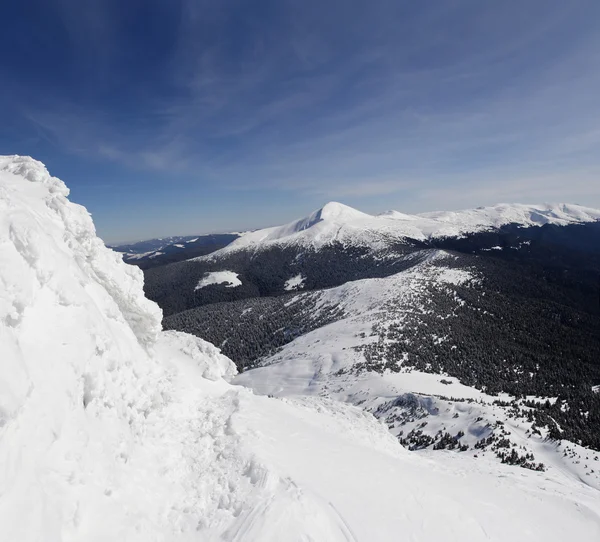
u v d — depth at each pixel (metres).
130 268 17.09
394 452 23.22
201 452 11.87
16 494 5.82
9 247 7.74
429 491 14.62
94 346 9.34
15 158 15.11
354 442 20.12
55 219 12.70
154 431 11.22
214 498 9.91
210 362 20.08
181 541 8.35
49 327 8.20
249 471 11.02
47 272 8.70
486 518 14.54
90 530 6.78
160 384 13.45
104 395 9.22
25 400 6.58
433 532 11.84
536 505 18.83
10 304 7.12
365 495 12.12
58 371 7.82
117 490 8.05
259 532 8.79
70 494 6.77
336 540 9.45
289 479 11.03
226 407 16.14
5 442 5.97
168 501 9.30
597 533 17.64
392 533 10.77
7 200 8.69
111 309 12.77
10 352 6.70
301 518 9.52
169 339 21.23
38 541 5.76
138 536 7.59
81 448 7.61
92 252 13.98
